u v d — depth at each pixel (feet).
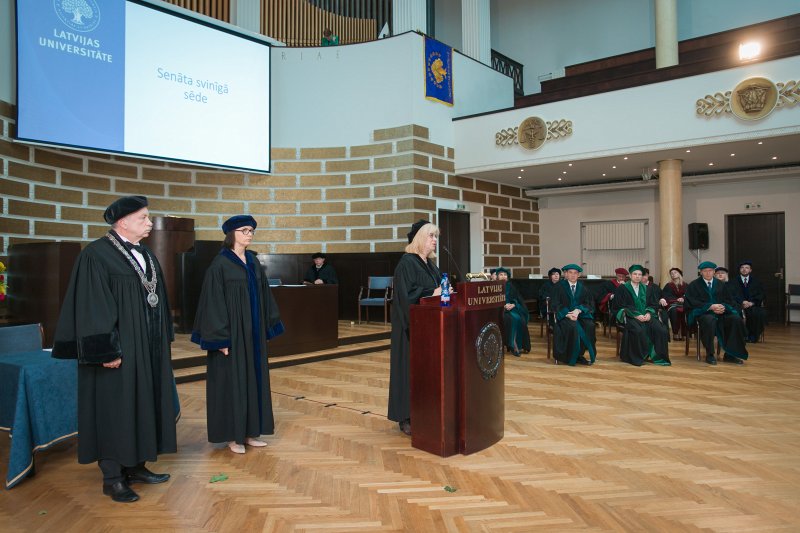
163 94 27.71
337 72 33.04
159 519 8.23
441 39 49.16
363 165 32.60
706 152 29.25
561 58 45.42
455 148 34.37
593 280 32.99
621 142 29.14
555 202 42.57
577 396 15.90
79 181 26.27
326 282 30.07
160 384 9.63
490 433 11.59
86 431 8.99
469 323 11.14
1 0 22.62
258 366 11.49
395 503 8.75
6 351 11.89
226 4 32.58
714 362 21.13
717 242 36.70
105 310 8.80
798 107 24.64
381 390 16.96
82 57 24.82
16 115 22.89
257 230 32.45
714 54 35.88
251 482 9.68
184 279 26.13
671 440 11.85
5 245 22.62
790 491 9.11
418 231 12.32
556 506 8.61
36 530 7.88
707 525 7.93
